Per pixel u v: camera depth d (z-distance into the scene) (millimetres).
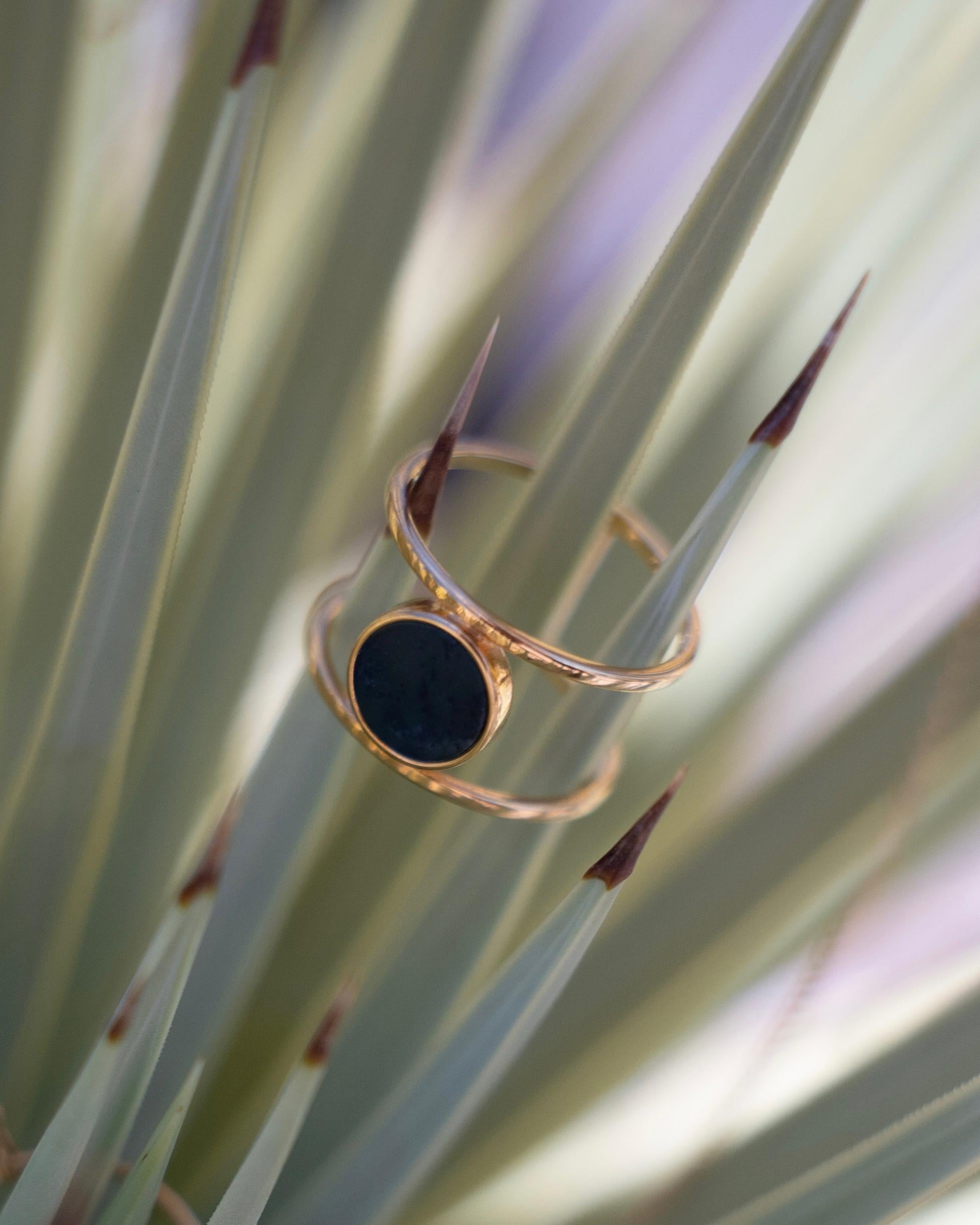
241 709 224
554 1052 224
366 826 218
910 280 240
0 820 212
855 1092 217
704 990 229
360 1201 197
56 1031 211
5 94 219
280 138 231
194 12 230
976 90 236
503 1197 221
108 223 232
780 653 239
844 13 183
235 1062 216
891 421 244
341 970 217
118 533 193
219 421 233
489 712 196
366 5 229
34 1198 181
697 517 189
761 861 230
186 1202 210
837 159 239
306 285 224
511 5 229
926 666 233
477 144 236
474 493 248
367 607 198
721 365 242
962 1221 220
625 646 193
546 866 229
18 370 224
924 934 233
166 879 214
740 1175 217
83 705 198
